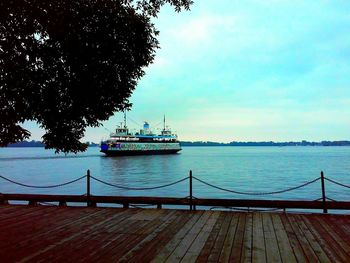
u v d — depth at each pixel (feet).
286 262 20.07
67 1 16.89
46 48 17.74
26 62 17.33
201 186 130.62
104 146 395.55
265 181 149.69
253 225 29.73
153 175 189.06
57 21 16.69
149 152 448.65
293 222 30.73
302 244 23.73
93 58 18.48
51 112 18.86
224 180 155.84
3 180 163.63
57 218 33.27
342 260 20.25
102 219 32.68
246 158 448.24
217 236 26.13
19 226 29.96
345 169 222.48
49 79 18.31
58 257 21.45
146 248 23.20
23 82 17.22
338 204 33.81
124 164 303.68
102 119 21.11
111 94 20.15
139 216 33.99
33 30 16.90
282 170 220.84
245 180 155.33
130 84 20.86
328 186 128.47
